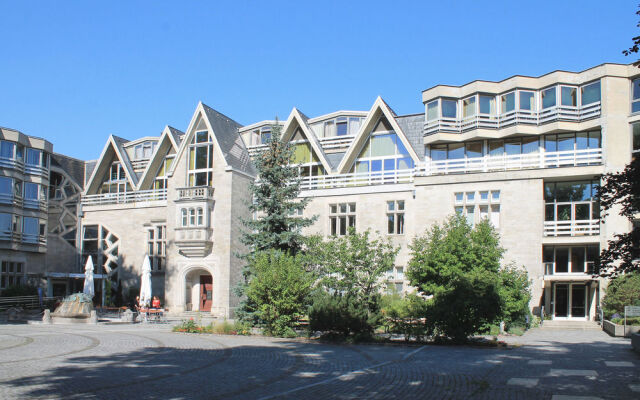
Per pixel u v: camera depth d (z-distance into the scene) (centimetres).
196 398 1123
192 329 2573
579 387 1248
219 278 3816
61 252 4609
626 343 2219
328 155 4100
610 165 3177
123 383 1258
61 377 1316
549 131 3369
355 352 1889
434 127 3612
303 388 1234
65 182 4791
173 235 4028
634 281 2831
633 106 3231
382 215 3625
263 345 2080
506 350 1967
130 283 4403
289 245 2888
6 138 4197
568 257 3375
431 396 1166
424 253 2489
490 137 3488
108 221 4588
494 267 2550
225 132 4175
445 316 2123
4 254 4159
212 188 3925
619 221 3166
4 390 1155
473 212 3388
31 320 3170
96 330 2588
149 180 4597
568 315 3366
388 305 2634
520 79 3425
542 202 3266
